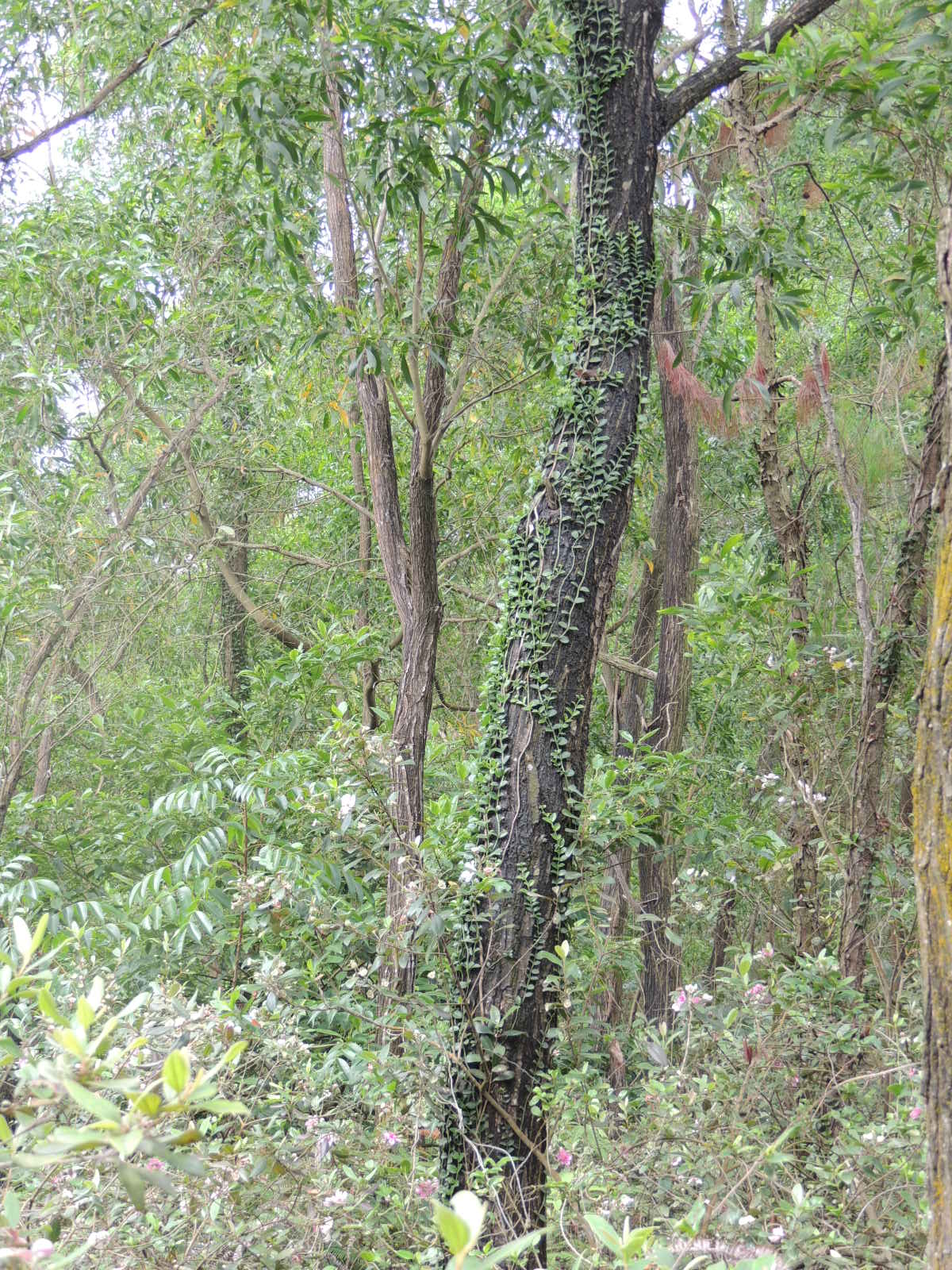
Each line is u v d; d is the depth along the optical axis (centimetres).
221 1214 305
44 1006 146
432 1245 313
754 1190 324
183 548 859
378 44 484
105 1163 256
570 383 448
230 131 559
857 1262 292
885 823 496
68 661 726
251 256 689
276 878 429
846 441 533
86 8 679
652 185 461
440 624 621
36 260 680
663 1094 352
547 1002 400
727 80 465
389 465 659
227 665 1057
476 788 438
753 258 513
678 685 794
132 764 707
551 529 433
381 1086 381
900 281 473
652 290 457
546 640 422
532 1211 367
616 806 506
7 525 589
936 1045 154
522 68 494
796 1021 389
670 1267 162
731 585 529
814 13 459
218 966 551
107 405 711
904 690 516
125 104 759
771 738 619
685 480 809
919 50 384
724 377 620
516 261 629
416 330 575
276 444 943
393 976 495
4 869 539
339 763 445
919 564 486
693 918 527
